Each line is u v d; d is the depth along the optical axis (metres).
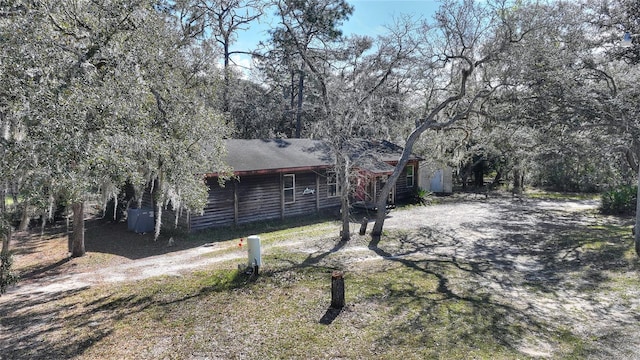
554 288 8.17
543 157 14.33
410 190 22.08
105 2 6.60
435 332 6.18
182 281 8.73
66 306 7.45
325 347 5.76
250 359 5.48
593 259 10.15
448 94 18.11
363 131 15.96
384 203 13.04
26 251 11.78
